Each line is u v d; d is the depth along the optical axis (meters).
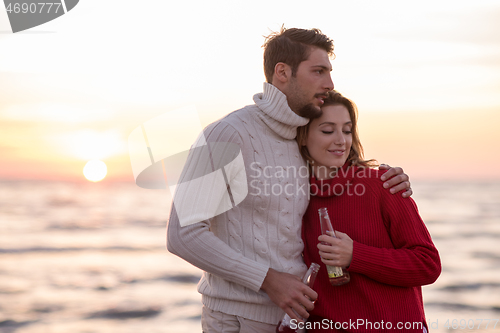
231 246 1.79
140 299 9.58
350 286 1.82
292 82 1.87
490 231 19.38
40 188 37.31
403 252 1.77
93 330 7.75
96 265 13.14
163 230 19.45
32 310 8.98
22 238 17.73
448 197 31.56
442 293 10.35
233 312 1.79
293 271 1.84
